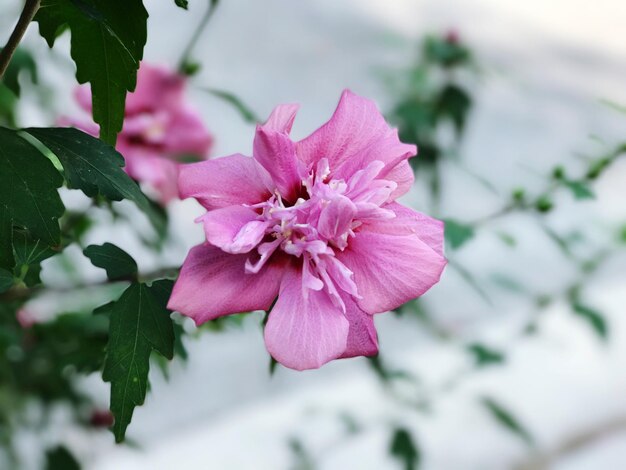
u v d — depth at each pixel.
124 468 0.93
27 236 0.27
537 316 0.64
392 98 0.56
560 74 1.38
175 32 0.94
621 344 1.13
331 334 0.25
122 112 0.25
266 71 1.26
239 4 1.30
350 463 0.90
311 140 0.26
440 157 0.51
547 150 1.27
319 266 0.25
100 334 0.40
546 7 1.50
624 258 1.21
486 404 0.64
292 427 0.96
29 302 0.39
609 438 1.03
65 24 0.28
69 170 0.24
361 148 0.26
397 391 0.60
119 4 0.24
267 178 0.25
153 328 0.26
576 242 0.58
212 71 1.24
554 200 0.43
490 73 0.57
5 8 0.40
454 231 0.39
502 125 1.30
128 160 0.40
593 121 1.19
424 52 0.58
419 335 1.06
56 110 0.45
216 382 1.05
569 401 1.05
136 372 0.25
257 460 0.94
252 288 0.25
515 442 1.00
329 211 0.24
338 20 1.33
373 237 0.26
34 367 0.46
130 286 0.26
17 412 0.50
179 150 0.41
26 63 0.38
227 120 0.77
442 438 0.98
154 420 1.02
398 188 0.27
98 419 0.52
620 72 1.41
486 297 0.39
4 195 0.23
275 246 0.25
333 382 1.05
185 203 0.60
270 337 0.25
